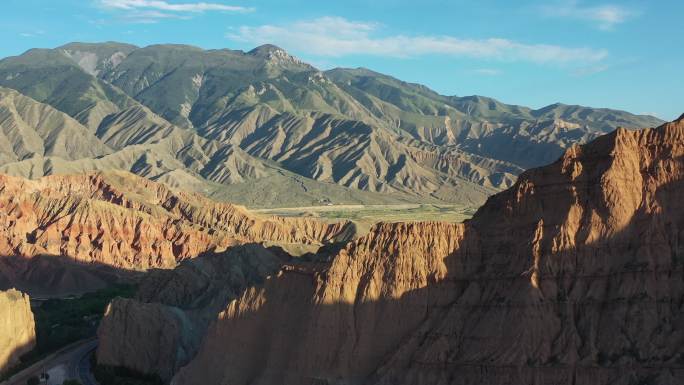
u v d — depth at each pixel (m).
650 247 116.06
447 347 118.62
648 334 111.31
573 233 119.75
